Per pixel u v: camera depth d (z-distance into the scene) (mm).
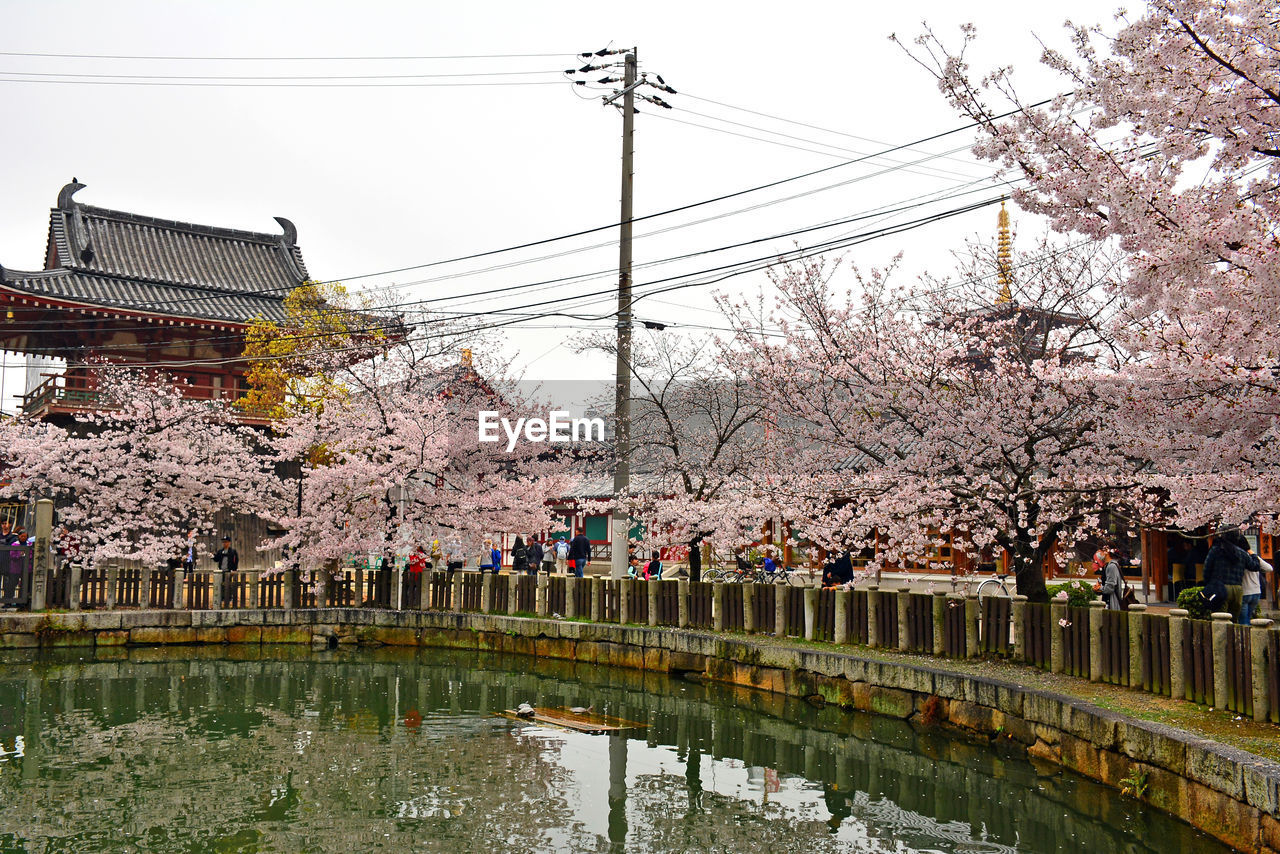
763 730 14883
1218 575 13594
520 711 16125
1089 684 12805
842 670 15711
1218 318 8758
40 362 33812
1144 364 10250
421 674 20484
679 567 29188
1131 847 9602
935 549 17594
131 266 34531
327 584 25344
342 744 14195
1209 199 8008
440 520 24562
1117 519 17234
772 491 17875
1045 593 15211
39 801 11422
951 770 12398
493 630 23031
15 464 25062
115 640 22578
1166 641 11828
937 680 14055
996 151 8961
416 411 24391
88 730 15023
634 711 16500
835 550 16750
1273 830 8016
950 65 8992
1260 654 10242
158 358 33281
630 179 22047
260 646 23719
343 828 10539
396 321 30078
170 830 10445
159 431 26234
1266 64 7559
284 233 39844
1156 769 9914
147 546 25031
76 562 25688
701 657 18672
